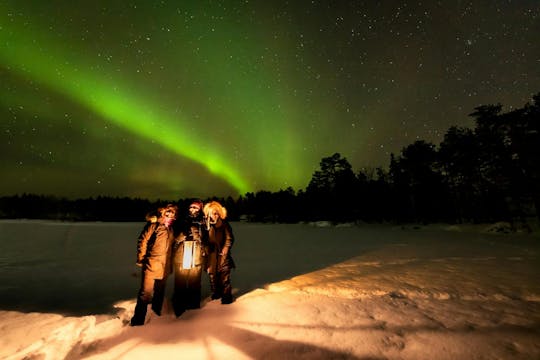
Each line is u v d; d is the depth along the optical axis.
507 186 22.91
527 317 3.17
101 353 2.46
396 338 2.67
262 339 2.68
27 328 3.03
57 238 18.14
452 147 28.06
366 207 45.06
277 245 13.27
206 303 3.88
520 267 6.21
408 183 38.16
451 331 2.80
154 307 3.43
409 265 6.67
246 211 80.12
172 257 3.59
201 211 3.91
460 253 8.74
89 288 5.09
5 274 6.50
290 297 4.06
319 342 2.60
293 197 63.06
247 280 5.39
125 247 12.79
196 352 2.45
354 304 3.71
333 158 49.59
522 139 20.94
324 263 7.35
